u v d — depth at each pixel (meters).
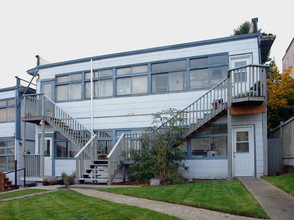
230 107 10.38
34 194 8.82
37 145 14.82
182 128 10.62
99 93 14.02
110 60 13.84
